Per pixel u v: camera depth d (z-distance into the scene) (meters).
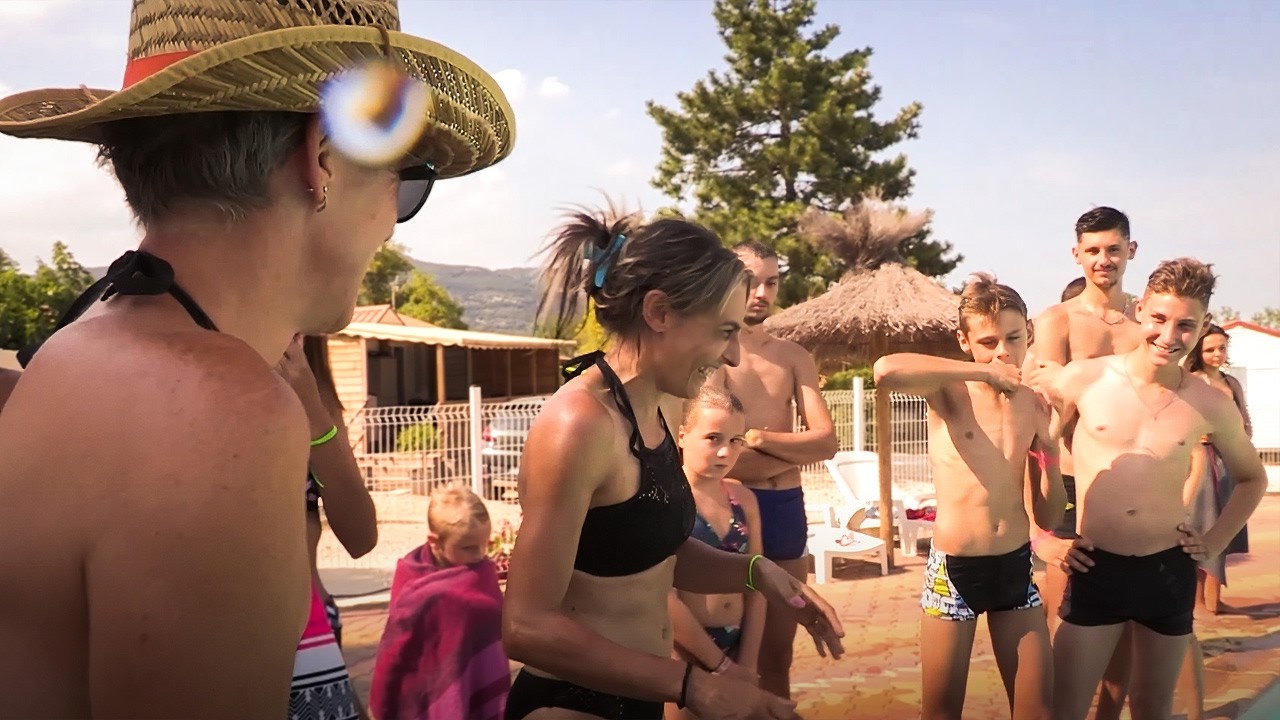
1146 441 4.04
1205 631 6.74
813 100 34.31
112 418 0.89
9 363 2.21
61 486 0.88
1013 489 4.04
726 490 3.98
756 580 2.58
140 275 0.98
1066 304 5.45
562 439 2.04
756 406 4.76
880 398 10.21
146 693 0.84
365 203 1.15
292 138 1.06
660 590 2.32
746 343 4.87
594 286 2.36
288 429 0.93
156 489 0.86
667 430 2.37
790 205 32.19
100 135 1.14
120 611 0.84
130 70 1.12
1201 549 3.99
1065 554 4.08
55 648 0.89
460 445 12.73
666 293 2.17
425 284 52.66
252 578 0.88
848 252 12.63
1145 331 4.12
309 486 2.29
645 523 2.21
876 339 11.55
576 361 2.31
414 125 1.16
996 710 5.27
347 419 12.62
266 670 0.90
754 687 2.01
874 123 34.81
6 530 0.89
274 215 1.06
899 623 7.57
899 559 10.51
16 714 0.88
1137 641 4.16
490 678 3.66
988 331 4.11
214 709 0.86
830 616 2.54
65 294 21.42
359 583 9.43
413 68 1.20
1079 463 4.24
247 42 0.98
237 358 0.94
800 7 34.31
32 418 0.92
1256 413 19.78
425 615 3.65
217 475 0.87
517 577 2.04
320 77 1.05
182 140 1.02
